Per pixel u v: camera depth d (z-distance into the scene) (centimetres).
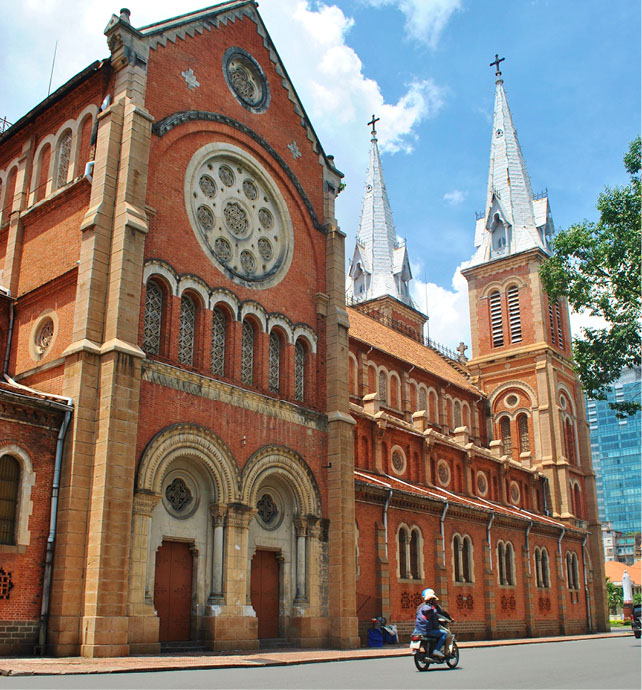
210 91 2950
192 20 2922
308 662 2119
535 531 5059
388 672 1762
